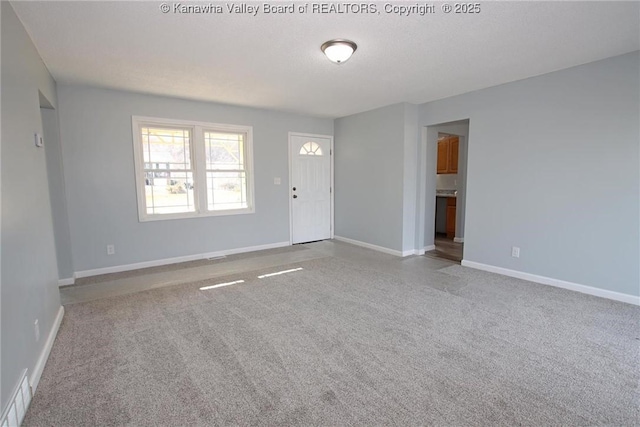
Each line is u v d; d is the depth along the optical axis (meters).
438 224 7.28
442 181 7.52
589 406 1.74
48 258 2.51
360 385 1.93
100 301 3.23
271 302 3.20
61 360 2.19
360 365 2.13
